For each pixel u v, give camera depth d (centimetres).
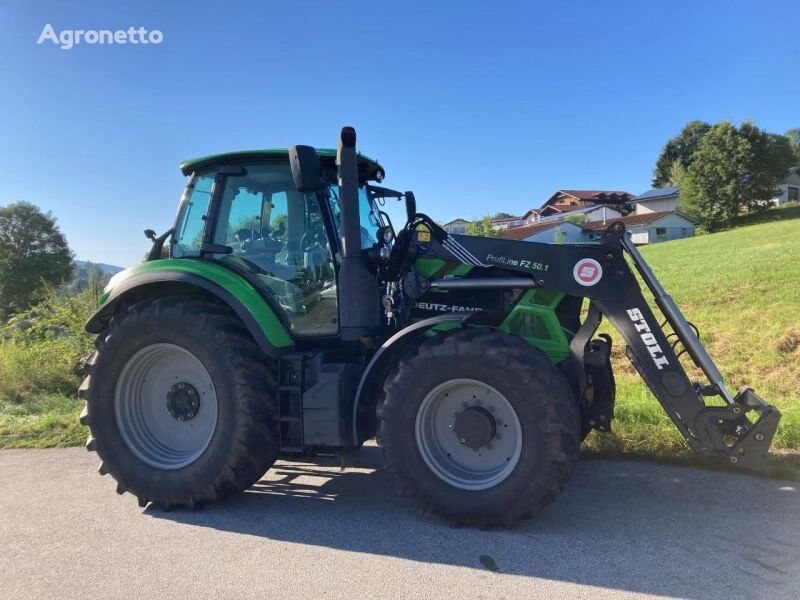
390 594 278
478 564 304
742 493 390
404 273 410
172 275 406
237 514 383
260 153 420
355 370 385
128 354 409
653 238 5334
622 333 365
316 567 307
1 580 301
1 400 764
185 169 452
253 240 429
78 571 309
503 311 387
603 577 287
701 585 278
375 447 536
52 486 448
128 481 401
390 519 369
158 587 290
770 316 1016
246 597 279
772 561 300
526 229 4019
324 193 420
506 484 338
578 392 377
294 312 418
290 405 390
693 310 1153
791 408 538
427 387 352
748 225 5169
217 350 386
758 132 5300
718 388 362
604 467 444
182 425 419
